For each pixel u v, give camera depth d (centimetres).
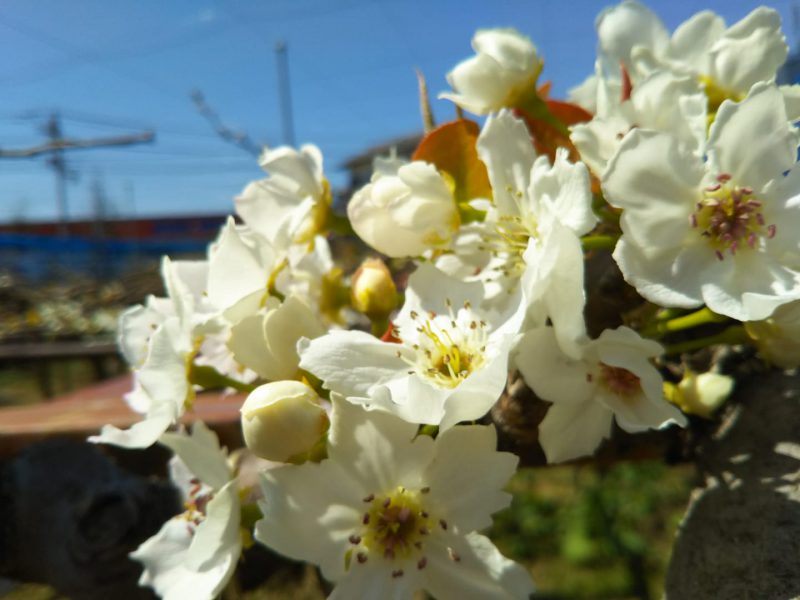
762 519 10
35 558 14
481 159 12
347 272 16
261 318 10
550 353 9
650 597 35
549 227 9
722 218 9
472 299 10
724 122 9
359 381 9
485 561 9
